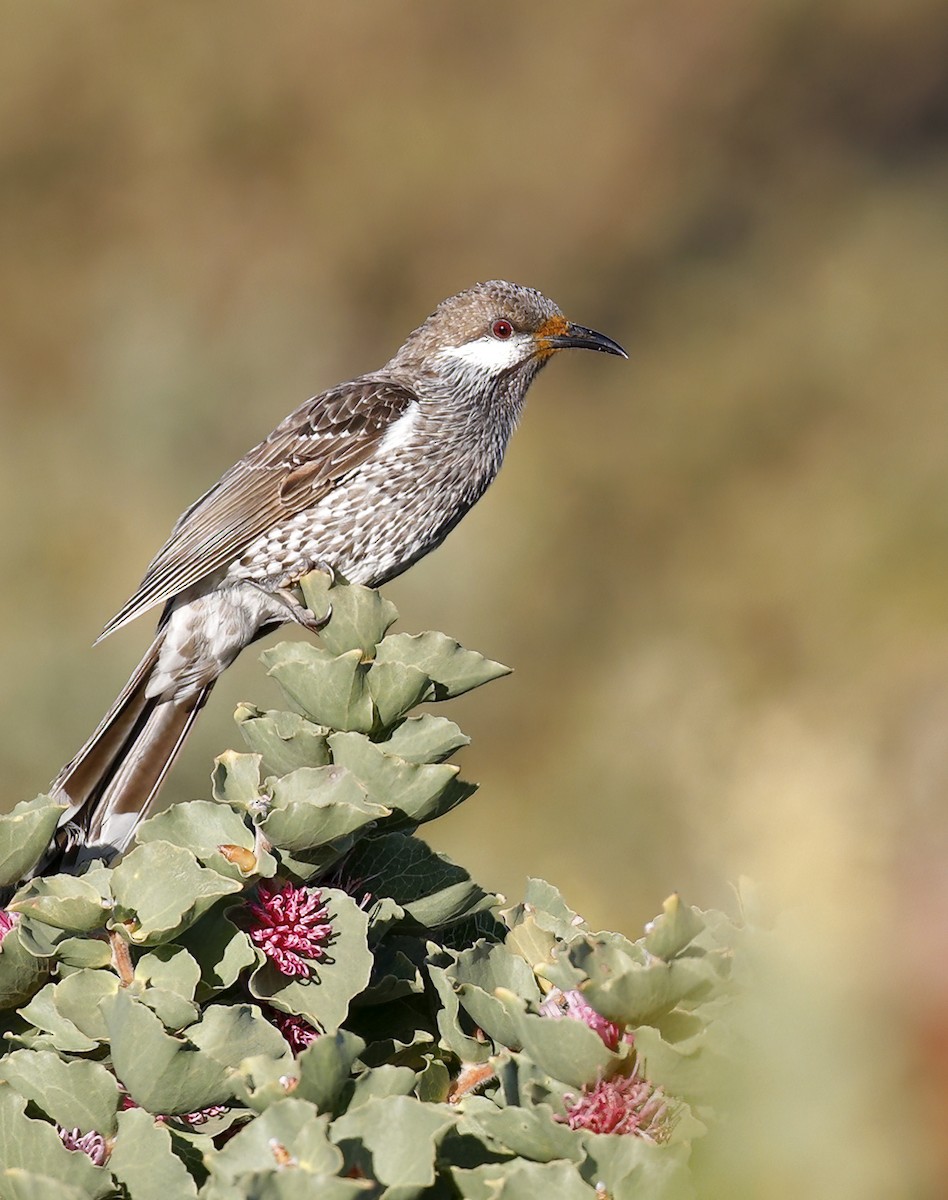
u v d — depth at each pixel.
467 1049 3.90
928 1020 2.24
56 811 3.99
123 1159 3.47
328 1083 3.36
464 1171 3.35
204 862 3.92
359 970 3.90
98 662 12.73
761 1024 2.49
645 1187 3.21
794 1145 2.36
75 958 3.78
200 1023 3.65
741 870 3.79
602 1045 3.41
